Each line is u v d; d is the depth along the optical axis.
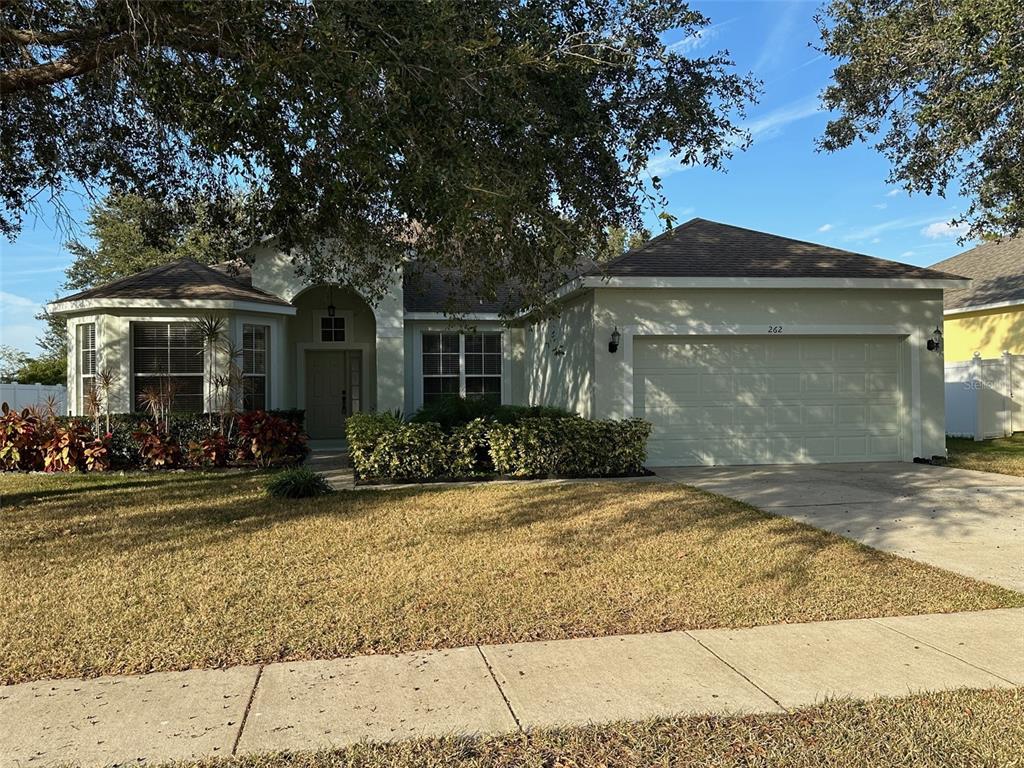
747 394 12.30
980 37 8.73
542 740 3.35
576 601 5.31
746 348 12.30
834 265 12.38
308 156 6.89
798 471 11.55
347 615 5.02
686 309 12.00
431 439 10.95
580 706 3.68
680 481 10.59
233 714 3.61
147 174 9.92
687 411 12.20
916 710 3.60
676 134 7.71
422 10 5.79
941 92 9.89
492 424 11.37
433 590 5.57
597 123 7.22
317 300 17.58
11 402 19.97
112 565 6.30
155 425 12.66
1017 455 13.45
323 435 17.91
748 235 13.73
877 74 11.16
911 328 12.44
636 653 4.38
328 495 9.66
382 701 3.75
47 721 3.54
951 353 21.25
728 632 4.73
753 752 3.24
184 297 13.24
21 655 4.36
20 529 7.70
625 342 11.90
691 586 5.66
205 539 7.21
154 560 6.45
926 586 5.67
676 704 3.70
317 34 5.62
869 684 3.92
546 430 11.08
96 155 9.54
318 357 17.89
